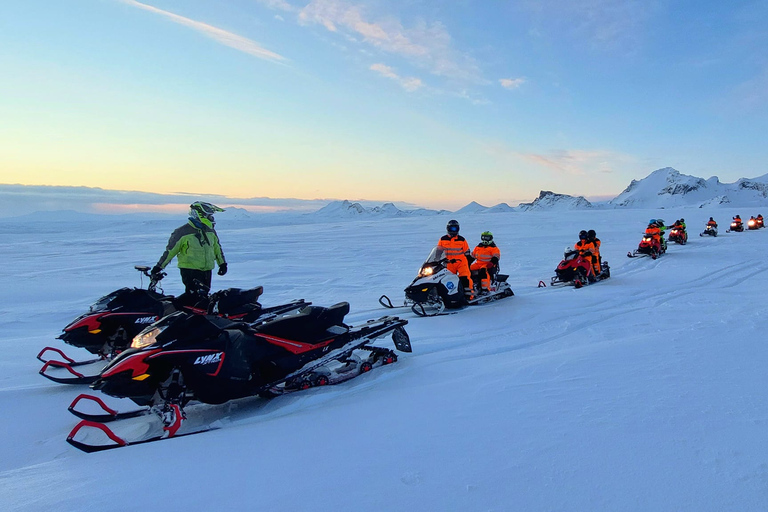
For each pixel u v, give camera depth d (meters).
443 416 2.92
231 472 2.33
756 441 2.29
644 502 1.85
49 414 3.73
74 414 3.47
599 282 10.38
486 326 6.37
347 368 4.25
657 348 4.20
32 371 4.90
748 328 4.82
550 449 2.34
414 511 1.86
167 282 12.29
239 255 18.81
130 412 3.45
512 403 3.05
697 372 3.44
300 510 1.91
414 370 4.30
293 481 2.18
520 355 4.68
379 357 4.52
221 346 3.58
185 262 5.33
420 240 26.22
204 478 2.27
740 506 1.79
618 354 4.08
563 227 34.06
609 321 6.24
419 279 7.67
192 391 3.51
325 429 2.89
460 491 2.00
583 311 7.07
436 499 1.94
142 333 3.55
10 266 16.12
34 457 2.96
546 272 12.85
